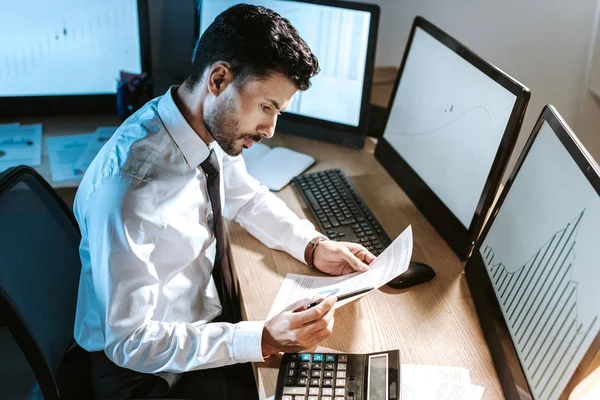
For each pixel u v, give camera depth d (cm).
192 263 136
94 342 130
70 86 209
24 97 208
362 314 131
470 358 121
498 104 137
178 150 127
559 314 101
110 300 117
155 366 121
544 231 113
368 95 188
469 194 146
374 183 179
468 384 113
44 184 142
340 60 188
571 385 93
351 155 194
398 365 114
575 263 100
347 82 189
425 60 168
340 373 113
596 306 92
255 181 163
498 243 131
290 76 113
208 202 138
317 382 112
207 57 116
